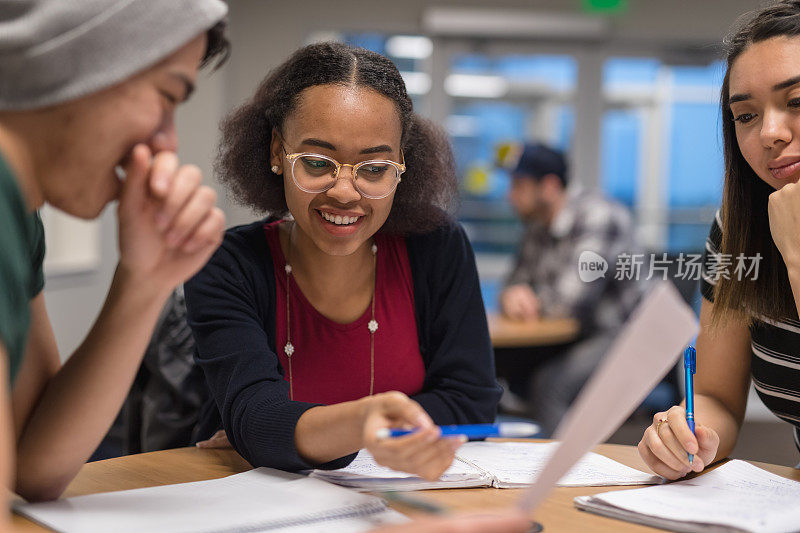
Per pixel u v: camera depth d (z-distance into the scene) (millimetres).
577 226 3672
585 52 6398
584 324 3613
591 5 6301
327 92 1265
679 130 6770
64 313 4102
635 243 3639
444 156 1525
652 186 6938
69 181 868
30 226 849
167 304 1801
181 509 949
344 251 1332
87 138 845
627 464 1298
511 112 6453
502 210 6484
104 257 4594
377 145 1275
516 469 1198
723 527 913
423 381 1505
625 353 758
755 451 3396
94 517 917
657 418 1219
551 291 3680
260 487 1052
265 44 6242
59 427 1014
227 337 1328
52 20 792
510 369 3756
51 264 4078
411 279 1511
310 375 1454
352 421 1010
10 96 808
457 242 1537
